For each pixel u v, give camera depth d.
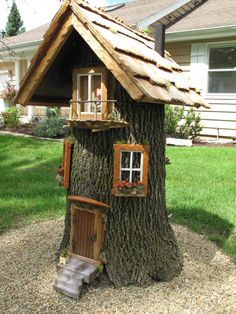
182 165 7.63
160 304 3.07
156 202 3.43
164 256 3.51
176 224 4.87
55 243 4.14
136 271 3.31
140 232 3.33
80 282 3.13
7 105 16.44
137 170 3.17
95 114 3.05
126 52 2.88
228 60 11.02
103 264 3.29
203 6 13.09
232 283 3.45
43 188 6.31
